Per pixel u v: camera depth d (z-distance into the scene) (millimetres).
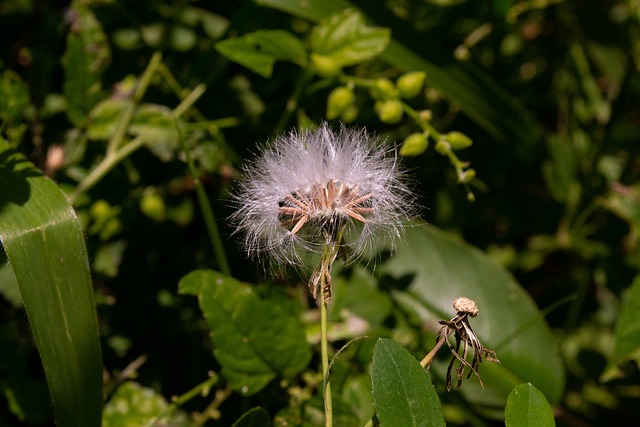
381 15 279
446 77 285
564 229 311
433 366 261
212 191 292
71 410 228
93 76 272
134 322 279
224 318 243
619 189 296
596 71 334
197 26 291
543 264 314
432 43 283
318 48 262
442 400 261
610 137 320
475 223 309
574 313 305
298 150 225
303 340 246
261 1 268
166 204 289
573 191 310
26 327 263
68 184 274
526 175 314
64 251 232
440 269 269
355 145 228
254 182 227
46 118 282
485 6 310
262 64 264
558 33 326
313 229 223
